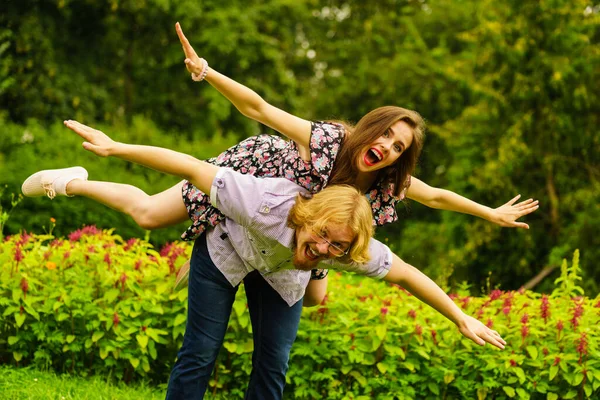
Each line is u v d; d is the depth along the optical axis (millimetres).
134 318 5395
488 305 5688
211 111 17734
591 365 5090
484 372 5254
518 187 14328
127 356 5277
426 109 20766
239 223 3361
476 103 16328
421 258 16938
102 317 5277
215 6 18031
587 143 13922
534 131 13984
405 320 5324
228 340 5434
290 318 3797
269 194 3318
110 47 18000
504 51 13938
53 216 11242
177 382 3648
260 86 18516
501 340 3652
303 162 3486
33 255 5613
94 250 5680
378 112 3441
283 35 19703
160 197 3645
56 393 4602
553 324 5348
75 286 5418
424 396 5379
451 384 5336
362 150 3424
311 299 4102
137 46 18219
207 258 3631
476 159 14875
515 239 14016
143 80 18531
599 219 12930
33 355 5500
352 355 5160
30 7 15930
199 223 3600
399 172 3604
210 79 3318
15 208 11250
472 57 15797
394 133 3426
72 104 16391
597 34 15000
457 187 15031
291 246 3367
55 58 16531
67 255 5625
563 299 5641
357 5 23141
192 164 3268
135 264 5594
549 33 13750
